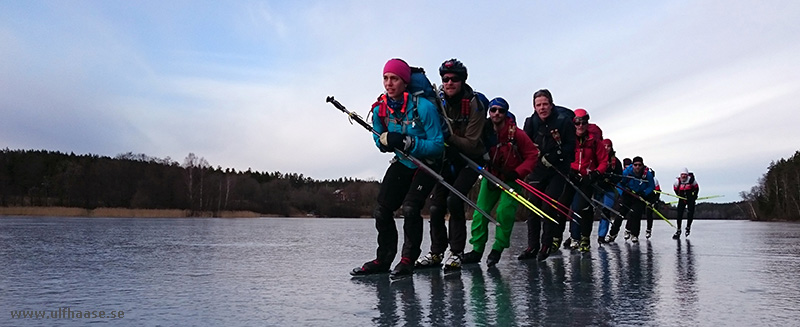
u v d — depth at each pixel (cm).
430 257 541
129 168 6438
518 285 406
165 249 683
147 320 283
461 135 500
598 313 304
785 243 922
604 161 759
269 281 419
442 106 485
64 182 6022
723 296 361
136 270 475
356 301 337
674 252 727
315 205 7762
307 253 650
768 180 5906
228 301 336
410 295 359
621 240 1088
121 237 905
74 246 709
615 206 990
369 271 461
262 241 876
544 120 667
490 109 556
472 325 274
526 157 569
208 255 612
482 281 428
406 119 460
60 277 429
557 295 361
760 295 366
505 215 555
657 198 1116
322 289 383
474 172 523
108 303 326
